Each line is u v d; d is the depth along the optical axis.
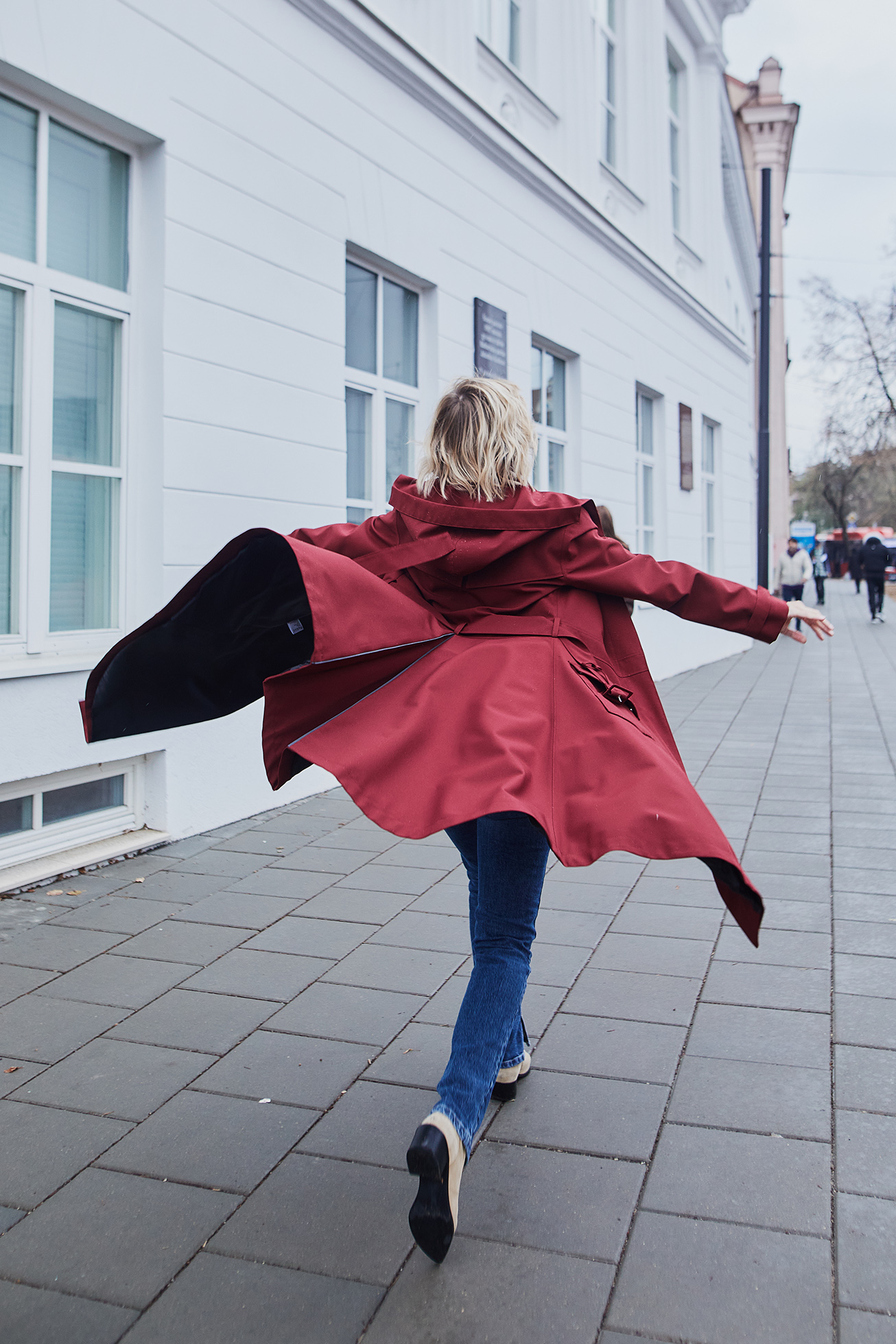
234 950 3.69
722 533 16.34
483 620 2.32
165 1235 2.11
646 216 12.74
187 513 5.11
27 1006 3.22
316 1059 2.88
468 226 7.80
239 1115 2.58
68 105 4.50
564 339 9.76
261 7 5.51
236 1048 2.95
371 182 6.53
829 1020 3.12
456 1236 2.11
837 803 6.01
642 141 12.64
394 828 1.96
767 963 3.58
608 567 2.31
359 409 6.76
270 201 5.61
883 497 57.41
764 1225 2.14
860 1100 2.64
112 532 4.95
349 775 2.00
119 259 4.91
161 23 4.85
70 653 4.67
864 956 3.63
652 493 13.22
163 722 2.71
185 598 2.41
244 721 5.56
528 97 9.29
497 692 2.14
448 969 3.52
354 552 2.44
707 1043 2.98
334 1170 2.34
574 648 2.29
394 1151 2.42
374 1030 3.05
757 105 38.25
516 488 2.35
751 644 17.36
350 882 4.50
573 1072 2.81
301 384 5.88
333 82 6.12
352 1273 1.99
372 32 6.37
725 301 17.27
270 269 5.62
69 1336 1.83
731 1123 2.54
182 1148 2.43
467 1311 1.89
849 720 9.15
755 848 5.09
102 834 4.84
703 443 15.53
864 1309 1.89
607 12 11.79
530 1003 3.27
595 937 3.87
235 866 4.71
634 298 11.78
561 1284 1.96
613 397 11.18
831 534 56.34
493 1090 2.64
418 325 7.41
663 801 1.97
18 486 4.45
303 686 2.22
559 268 9.59
